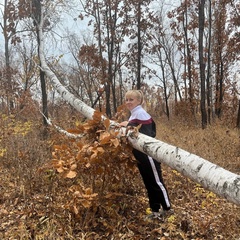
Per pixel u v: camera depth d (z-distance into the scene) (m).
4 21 12.30
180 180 4.73
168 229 3.05
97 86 19.92
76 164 3.02
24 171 4.44
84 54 17.28
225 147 7.29
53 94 14.20
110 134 2.99
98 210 3.32
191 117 18.50
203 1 14.50
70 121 7.48
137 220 3.32
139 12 16.97
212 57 19.77
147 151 2.85
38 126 7.52
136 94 3.42
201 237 3.05
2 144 5.52
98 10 16.69
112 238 2.79
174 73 26.08
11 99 12.53
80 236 2.87
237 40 16.34
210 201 4.02
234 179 1.90
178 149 2.50
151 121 3.40
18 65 16.20
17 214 3.33
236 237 3.04
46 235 2.76
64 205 3.07
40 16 8.48
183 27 20.25
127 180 4.09
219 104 19.92
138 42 17.66
